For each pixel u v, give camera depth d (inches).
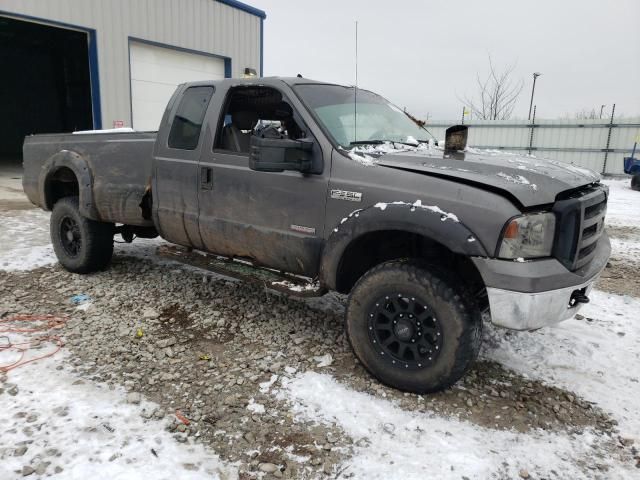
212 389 122.6
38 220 320.8
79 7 483.2
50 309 170.9
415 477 94.7
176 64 586.6
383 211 119.6
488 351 148.2
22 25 625.0
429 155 128.6
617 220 395.5
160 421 109.5
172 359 137.6
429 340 118.8
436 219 112.6
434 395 123.1
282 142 129.3
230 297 184.9
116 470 93.6
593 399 124.7
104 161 191.2
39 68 923.4
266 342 149.6
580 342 155.6
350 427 109.5
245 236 152.6
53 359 135.4
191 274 210.4
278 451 101.5
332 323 164.4
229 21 639.1
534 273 106.4
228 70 651.5
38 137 218.8
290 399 119.6
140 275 208.8
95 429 105.3
